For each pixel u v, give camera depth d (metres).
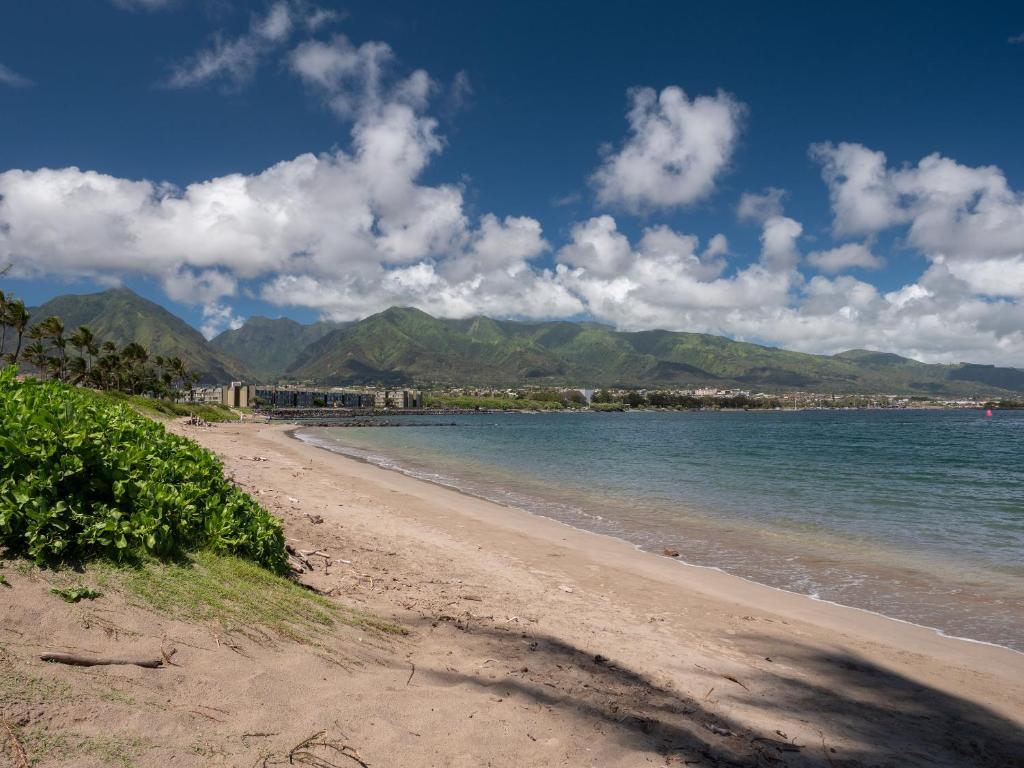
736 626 9.94
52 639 4.16
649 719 5.70
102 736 3.41
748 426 134.62
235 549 8.02
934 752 5.95
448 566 12.36
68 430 6.47
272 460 33.56
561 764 4.56
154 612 5.15
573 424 151.50
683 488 28.45
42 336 94.75
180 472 8.80
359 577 9.96
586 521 19.83
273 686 4.64
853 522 20.22
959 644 9.66
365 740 4.27
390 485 26.78
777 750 5.49
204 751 3.60
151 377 126.75
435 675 6.05
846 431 106.88
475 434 90.75
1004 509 23.55
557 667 6.96
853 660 8.70
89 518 5.81
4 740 3.10
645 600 11.16
